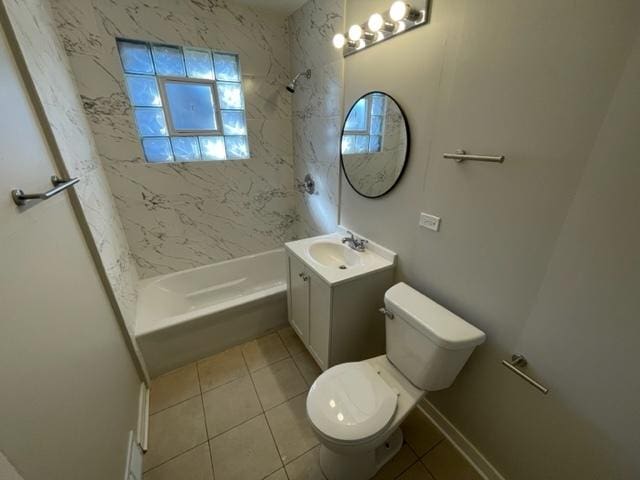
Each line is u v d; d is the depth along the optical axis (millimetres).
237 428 1452
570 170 787
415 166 1309
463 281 1197
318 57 1878
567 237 817
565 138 782
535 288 933
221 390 1668
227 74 2125
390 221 1545
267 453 1341
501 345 1087
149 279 2230
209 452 1343
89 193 1384
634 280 704
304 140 2295
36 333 696
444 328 1085
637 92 634
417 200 1338
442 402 1419
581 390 865
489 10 894
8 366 579
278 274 2756
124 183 1963
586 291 801
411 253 1445
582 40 709
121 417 1179
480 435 1261
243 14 1989
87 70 1653
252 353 1949
